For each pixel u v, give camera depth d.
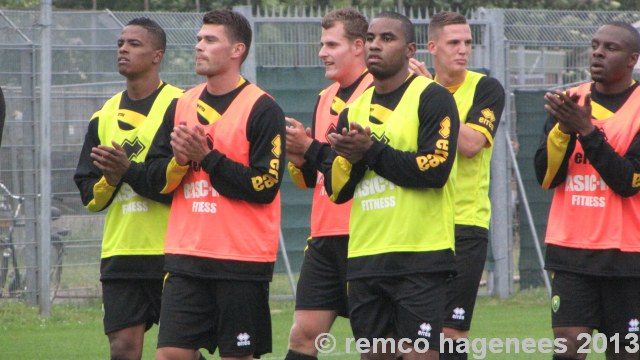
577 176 24.08
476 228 27.89
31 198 42.88
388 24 22.06
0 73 42.47
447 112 21.72
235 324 23.28
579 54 49.44
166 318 23.34
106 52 44.44
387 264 21.80
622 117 23.84
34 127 42.94
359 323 22.45
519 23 48.91
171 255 23.50
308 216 46.59
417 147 21.88
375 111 22.31
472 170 27.86
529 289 49.12
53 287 43.84
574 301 24.14
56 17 43.75
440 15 28.17
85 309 44.06
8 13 43.09
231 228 23.08
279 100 46.22
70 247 44.03
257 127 23.05
